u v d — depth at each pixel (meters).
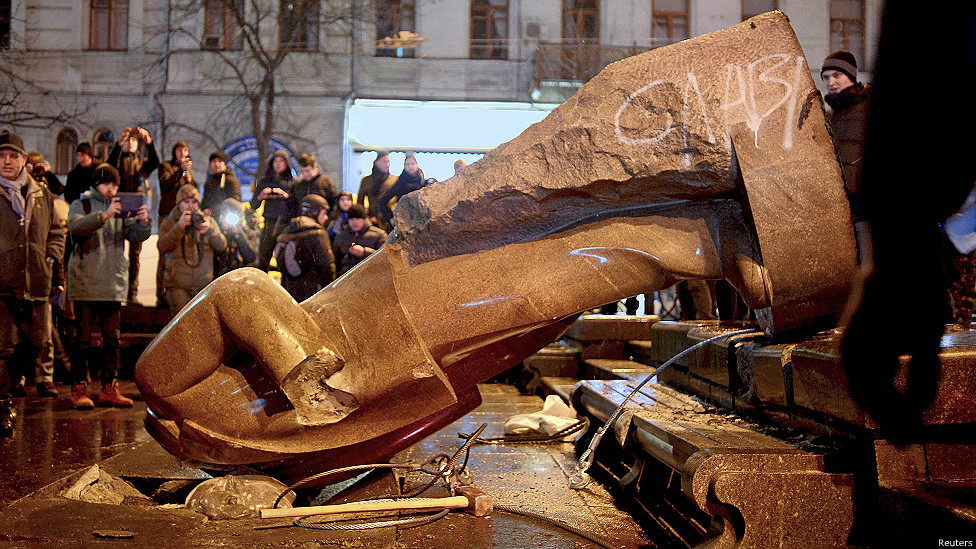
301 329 2.97
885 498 2.31
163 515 2.90
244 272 3.11
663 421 3.39
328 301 3.12
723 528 2.46
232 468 3.31
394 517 3.02
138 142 9.20
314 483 3.30
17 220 5.16
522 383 7.93
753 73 2.79
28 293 5.29
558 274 2.92
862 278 2.36
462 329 2.96
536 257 2.98
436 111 24.06
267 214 9.23
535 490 3.64
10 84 23.41
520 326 2.96
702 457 2.50
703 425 3.26
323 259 7.64
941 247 2.27
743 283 2.86
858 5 23.28
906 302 2.25
